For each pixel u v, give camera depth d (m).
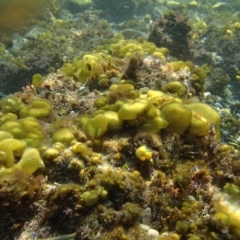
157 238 0.27
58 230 0.27
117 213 0.27
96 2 1.78
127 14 1.75
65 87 0.53
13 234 0.26
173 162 0.35
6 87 1.01
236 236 0.28
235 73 1.03
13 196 0.26
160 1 2.04
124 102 0.38
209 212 0.30
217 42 1.17
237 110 0.86
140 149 0.32
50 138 0.35
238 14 1.80
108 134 0.36
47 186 0.29
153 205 0.29
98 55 0.60
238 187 0.34
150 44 0.72
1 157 0.28
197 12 1.89
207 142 0.38
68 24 1.44
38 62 1.04
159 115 0.36
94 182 0.28
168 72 0.56
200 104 0.43
